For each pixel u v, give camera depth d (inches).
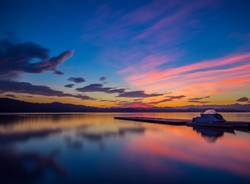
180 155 493.0
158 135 858.8
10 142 687.7
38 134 895.1
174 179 334.0
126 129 1112.8
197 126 1232.8
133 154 507.5
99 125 1396.4
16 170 386.0
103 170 382.0
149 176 348.5
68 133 932.6
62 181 329.7
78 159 462.6
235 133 907.4
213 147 594.6
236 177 340.8
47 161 448.1
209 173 361.7
